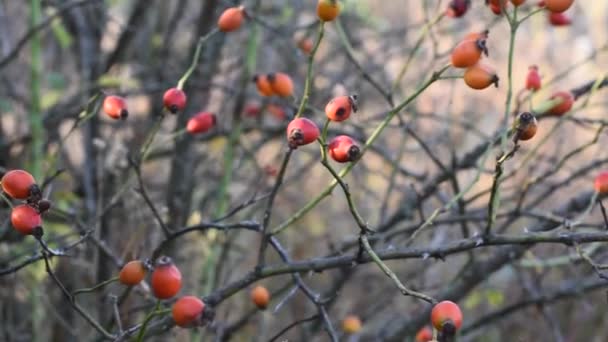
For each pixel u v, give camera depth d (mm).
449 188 3770
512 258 2586
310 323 2955
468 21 3578
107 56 3896
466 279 2699
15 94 3586
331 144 1558
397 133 4281
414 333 2828
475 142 4012
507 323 3535
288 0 3869
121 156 2809
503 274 3449
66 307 3010
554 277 3553
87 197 3025
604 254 2711
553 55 5004
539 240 1738
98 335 2295
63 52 4043
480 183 4516
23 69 4062
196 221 3082
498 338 3605
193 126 2148
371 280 3672
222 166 3193
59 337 3002
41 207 1504
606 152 4098
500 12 1864
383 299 3438
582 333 3551
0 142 3350
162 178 4301
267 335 3443
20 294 3133
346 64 3621
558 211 2520
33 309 2781
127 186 2408
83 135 3227
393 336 2857
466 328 2977
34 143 2893
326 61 3541
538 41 4957
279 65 3840
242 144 3285
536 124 1633
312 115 2988
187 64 3213
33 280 2742
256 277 1900
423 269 3035
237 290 1906
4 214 2508
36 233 1505
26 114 3617
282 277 3748
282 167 1817
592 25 5539
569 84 4988
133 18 3578
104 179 2865
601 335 3557
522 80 4766
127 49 3805
